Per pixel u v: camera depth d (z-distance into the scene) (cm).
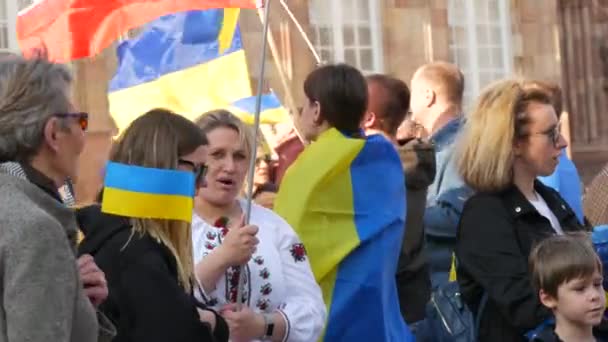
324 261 1283
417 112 1772
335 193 1298
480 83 3912
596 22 4534
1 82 892
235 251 1109
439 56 3806
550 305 1202
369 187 1307
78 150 905
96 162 2580
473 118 1257
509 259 1219
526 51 4019
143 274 985
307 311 1167
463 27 3878
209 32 2000
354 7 3653
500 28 3969
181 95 2014
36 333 825
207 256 1109
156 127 1023
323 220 1295
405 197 1352
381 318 1295
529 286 1210
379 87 1538
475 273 1226
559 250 1192
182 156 1028
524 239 1232
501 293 1210
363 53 3669
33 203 856
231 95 2009
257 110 1158
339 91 1323
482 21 3925
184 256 1025
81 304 862
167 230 1020
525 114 1248
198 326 988
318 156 1298
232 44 2002
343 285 1291
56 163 899
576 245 1196
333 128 1327
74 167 905
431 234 1451
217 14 1992
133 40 2022
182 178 1009
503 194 1246
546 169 1261
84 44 1892
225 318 1108
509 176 1245
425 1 3781
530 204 1242
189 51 2008
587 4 4512
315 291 1192
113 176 1007
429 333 1279
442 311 1265
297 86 3394
